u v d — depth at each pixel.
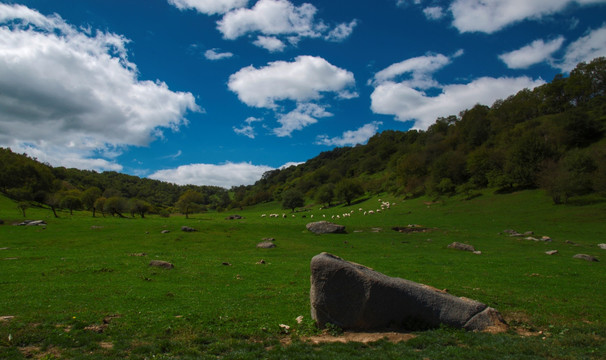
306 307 17.70
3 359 10.49
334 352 11.17
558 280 24.58
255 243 49.59
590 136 104.12
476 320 13.77
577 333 13.21
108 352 11.22
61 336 12.45
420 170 136.75
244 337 13.09
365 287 13.81
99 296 18.75
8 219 69.88
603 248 43.00
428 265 31.55
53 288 20.22
